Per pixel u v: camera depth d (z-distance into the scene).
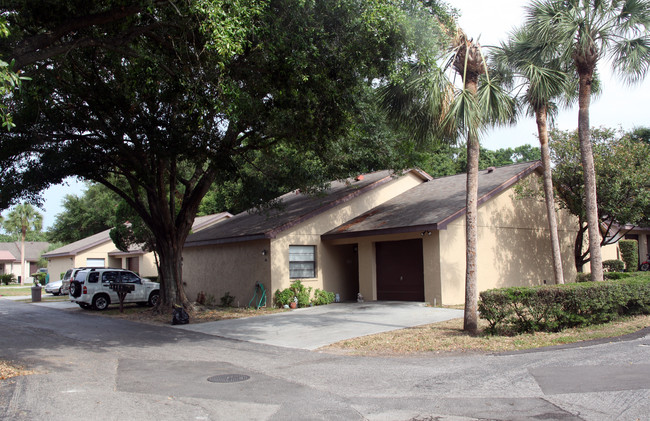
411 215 17.67
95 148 14.77
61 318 18.14
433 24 11.26
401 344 10.25
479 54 11.10
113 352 10.61
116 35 11.06
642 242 26.95
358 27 11.02
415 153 20.03
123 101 13.61
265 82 11.72
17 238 79.12
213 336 12.76
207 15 9.29
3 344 11.88
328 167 17.80
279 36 10.60
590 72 12.88
